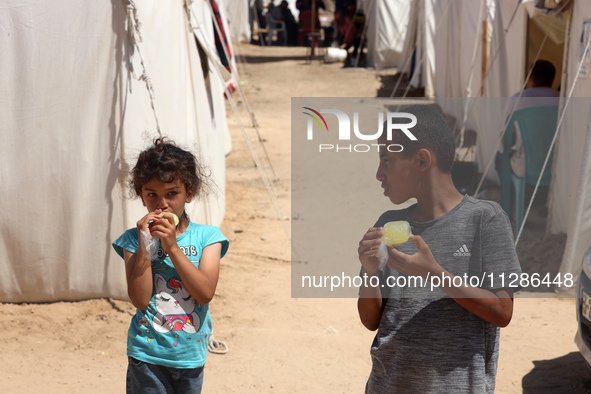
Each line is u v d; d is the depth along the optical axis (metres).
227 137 10.73
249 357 4.29
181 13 5.54
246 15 30.62
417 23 17.47
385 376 2.17
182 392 2.63
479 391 2.05
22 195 4.81
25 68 4.68
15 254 4.89
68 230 4.90
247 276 5.75
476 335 2.08
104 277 5.01
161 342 2.49
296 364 4.20
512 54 8.38
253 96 16.81
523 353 4.31
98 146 4.83
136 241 2.58
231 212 7.64
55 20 4.66
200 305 2.57
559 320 4.80
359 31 21.58
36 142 4.77
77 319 4.80
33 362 4.16
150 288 2.45
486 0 9.62
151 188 2.46
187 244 2.58
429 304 2.10
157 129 5.05
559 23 7.48
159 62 5.11
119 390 3.84
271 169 9.86
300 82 18.67
